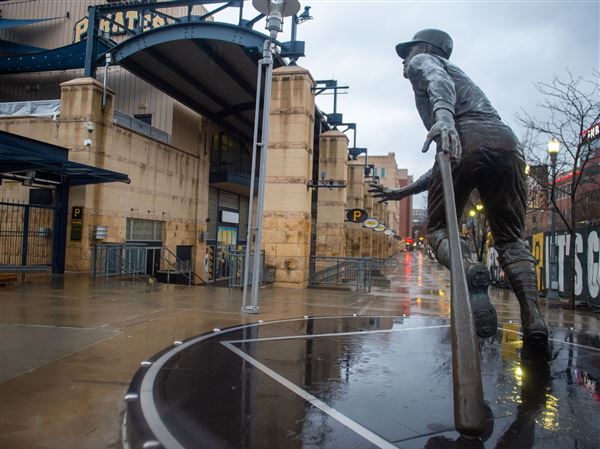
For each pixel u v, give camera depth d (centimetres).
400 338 669
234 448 293
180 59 2192
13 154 1381
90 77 1967
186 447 293
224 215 3356
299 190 1711
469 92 548
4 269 1527
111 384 475
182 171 2614
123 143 2038
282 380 445
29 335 691
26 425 374
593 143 2100
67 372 511
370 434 318
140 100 2627
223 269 3256
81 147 1817
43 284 1420
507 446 300
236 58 2162
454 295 334
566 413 363
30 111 2041
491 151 520
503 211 555
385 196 704
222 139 3231
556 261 1886
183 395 398
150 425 330
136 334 719
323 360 527
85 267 1808
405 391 414
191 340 642
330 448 294
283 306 1133
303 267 1734
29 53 2636
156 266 2370
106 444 346
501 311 1323
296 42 1755
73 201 1814
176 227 2550
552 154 1719
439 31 588
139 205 2180
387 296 1548
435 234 547
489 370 490
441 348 597
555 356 559
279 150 1727
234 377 453
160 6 1916
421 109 544
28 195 1878
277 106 1734
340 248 2397
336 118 2761
